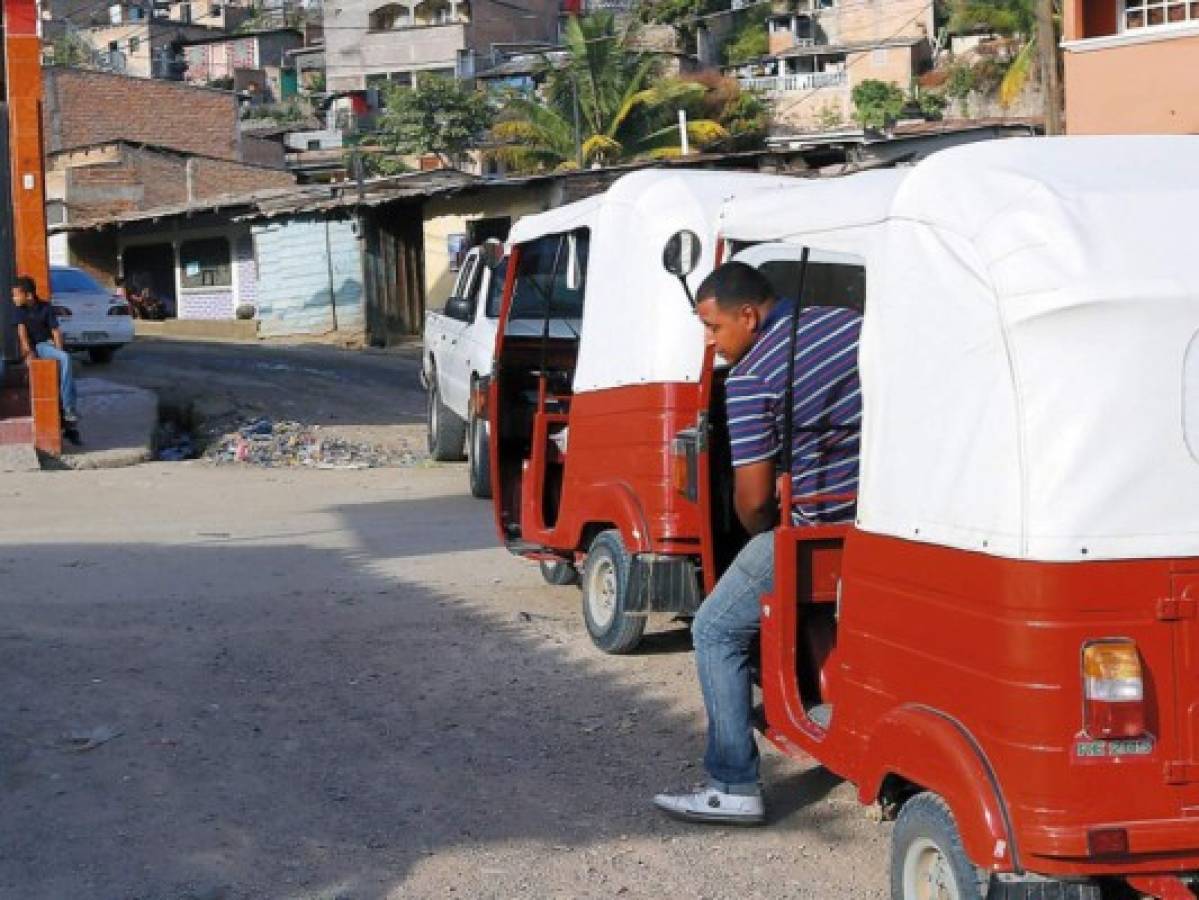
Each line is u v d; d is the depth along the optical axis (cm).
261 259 3650
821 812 604
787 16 7450
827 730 514
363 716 714
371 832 585
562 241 920
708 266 734
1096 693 398
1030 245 414
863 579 481
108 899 525
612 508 780
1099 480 402
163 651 812
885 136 2855
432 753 668
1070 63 1959
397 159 5466
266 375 2528
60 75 5294
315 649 820
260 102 7969
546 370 999
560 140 4659
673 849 569
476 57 7188
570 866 554
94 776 636
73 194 4522
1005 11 6806
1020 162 448
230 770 646
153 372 2536
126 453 1702
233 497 1420
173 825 589
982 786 412
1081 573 400
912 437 454
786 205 554
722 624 576
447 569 1032
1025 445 406
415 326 3397
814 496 578
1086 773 399
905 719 447
